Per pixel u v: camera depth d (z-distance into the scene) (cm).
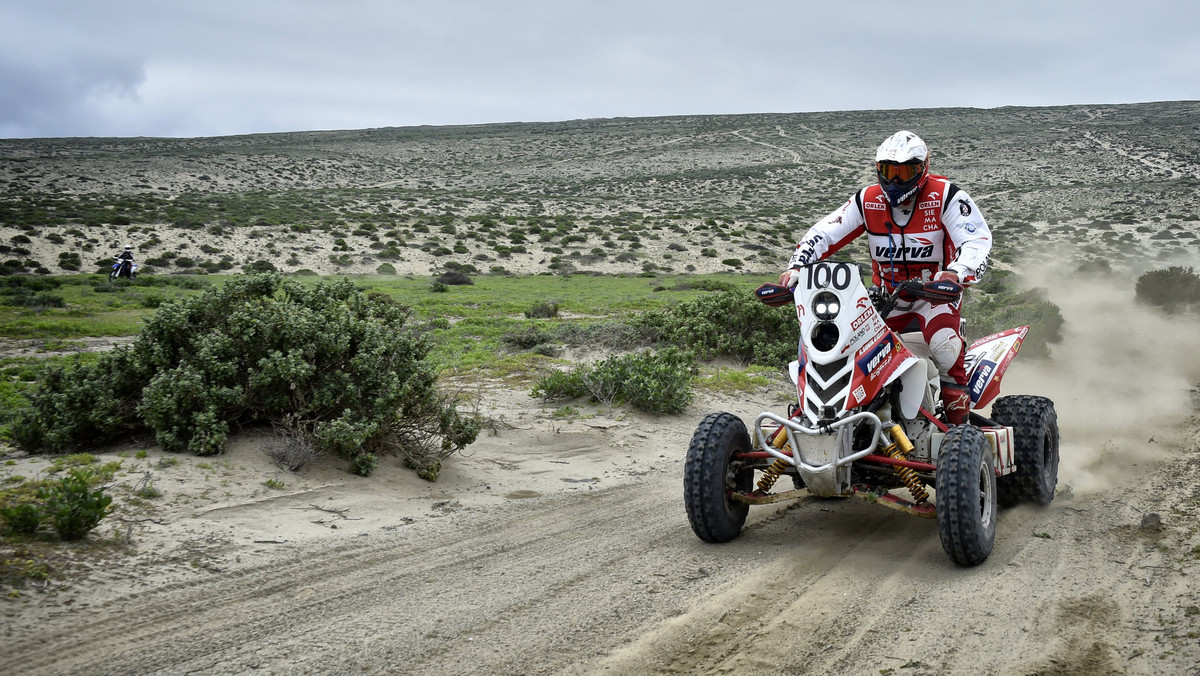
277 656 378
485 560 518
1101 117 16762
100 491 510
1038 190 10162
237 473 652
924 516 495
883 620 413
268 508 601
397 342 762
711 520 525
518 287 4381
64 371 732
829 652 379
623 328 1692
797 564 500
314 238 6062
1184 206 8412
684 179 13188
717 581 473
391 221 7044
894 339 522
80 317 2430
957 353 571
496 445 862
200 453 673
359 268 5381
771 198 11244
